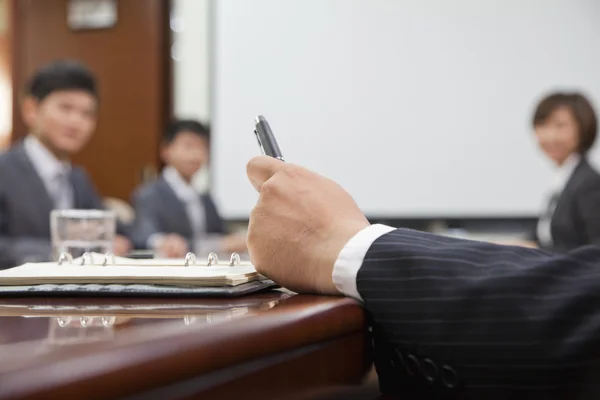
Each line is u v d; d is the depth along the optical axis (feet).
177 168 8.58
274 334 0.97
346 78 9.69
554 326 1.16
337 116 9.71
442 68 9.46
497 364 1.20
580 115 7.34
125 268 1.68
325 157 9.73
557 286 1.20
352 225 1.45
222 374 0.86
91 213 2.94
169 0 10.21
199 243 6.31
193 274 1.49
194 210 8.62
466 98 9.42
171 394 0.78
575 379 1.15
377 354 1.39
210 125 10.03
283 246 1.48
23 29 10.54
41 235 5.94
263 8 9.92
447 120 9.46
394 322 1.31
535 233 8.38
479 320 1.22
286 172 1.57
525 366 1.18
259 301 1.32
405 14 9.54
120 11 10.23
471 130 9.41
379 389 1.41
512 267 1.25
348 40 9.69
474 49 9.39
